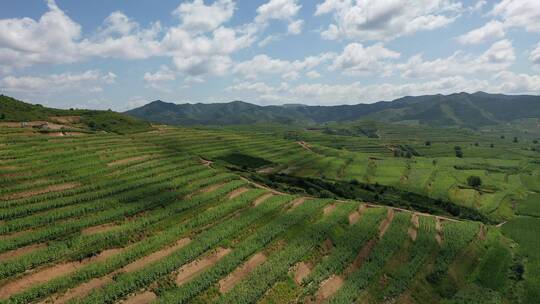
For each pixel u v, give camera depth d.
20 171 85.25
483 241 91.38
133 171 99.88
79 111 189.62
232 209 85.00
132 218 74.25
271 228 76.75
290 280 60.78
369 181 145.12
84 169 94.44
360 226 86.19
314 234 76.62
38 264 54.16
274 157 168.62
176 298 51.53
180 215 78.88
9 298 46.50
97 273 54.41
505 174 183.75
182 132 192.25
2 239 58.72
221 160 149.50
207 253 65.12
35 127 135.25
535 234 102.56
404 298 62.75
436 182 148.75
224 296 53.75
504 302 66.06
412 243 83.00
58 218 67.94
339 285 63.34
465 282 71.88
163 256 63.03
